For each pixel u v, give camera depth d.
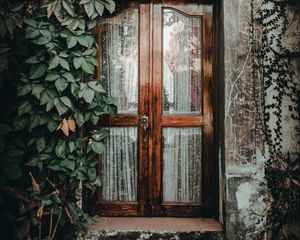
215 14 4.11
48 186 3.73
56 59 3.51
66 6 3.60
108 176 4.15
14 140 3.58
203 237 3.76
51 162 3.65
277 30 3.83
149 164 4.11
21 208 3.49
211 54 4.12
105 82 4.17
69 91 3.64
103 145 3.77
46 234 3.74
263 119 3.80
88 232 3.74
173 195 4.13
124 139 4.15
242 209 3.76
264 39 3.82
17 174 3.48
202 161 4.10
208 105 4.11
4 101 3.69
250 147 3.79
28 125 3.58
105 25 4.18
